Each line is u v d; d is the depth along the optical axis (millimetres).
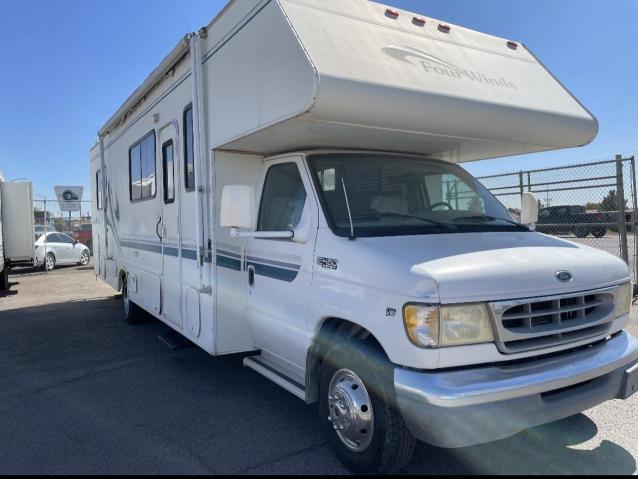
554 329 2984
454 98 3623
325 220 3518
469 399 2654
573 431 3902
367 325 3031
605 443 3713
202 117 4555
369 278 3035
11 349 6602
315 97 3092
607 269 3355
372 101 3268
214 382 5125
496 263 2943
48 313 9117
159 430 4027
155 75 5676
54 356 6223
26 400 4738
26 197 13336
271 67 3490
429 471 3354
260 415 4289
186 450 3689
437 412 2652
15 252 13164
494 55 4367
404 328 2799
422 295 2729
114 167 8273
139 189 6844
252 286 4336
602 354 3207
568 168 9398
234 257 4461
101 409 4477
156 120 5965
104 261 9336
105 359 6027
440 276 2746
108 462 3533
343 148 4184
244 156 4520
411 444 3041
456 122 3662
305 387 3596
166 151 5738
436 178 4301
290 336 3785
